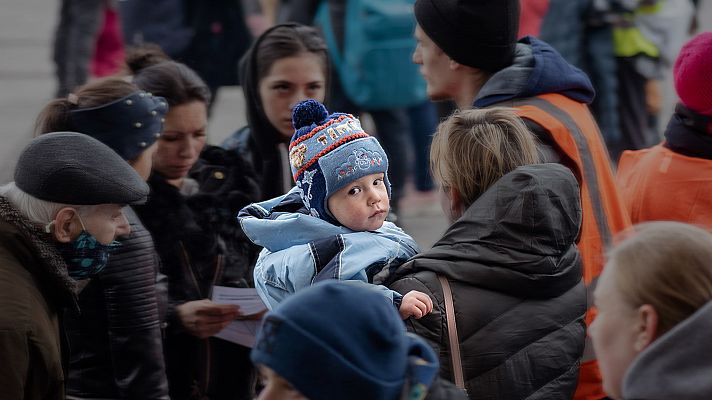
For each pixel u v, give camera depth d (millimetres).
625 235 7047
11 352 8297
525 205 8547
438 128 9578
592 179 10461
